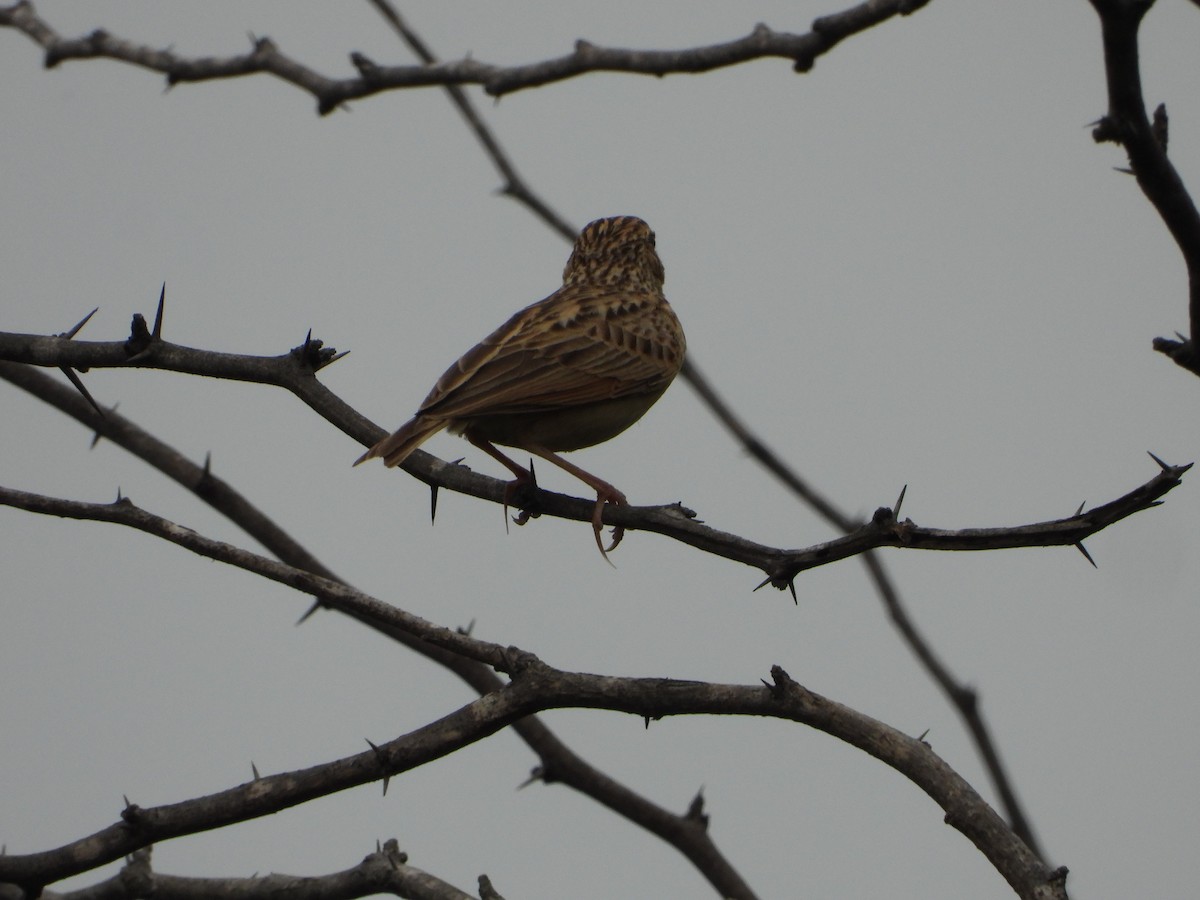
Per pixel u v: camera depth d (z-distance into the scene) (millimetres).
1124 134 7496
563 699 8391
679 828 12711
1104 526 7309
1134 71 7395
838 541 8008
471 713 8430
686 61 11992
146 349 9555
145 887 10625
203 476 13539
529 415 12133
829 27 11023
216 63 15164
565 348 12281
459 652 8602
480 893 9344
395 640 13227
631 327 12891
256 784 8539
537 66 12852
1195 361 7957
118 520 9188
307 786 8469
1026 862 7414
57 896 10766
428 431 11000
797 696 8055
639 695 8250
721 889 12453
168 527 9102
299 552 13484
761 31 11602
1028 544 7441
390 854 9828
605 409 12586
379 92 14336
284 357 9727
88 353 9555
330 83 14414
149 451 13688
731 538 8375
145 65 15359
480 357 11984
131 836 8445
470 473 10461
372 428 9609
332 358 9742
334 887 9867
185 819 8469
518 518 10578
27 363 9680
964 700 13977
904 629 14117
